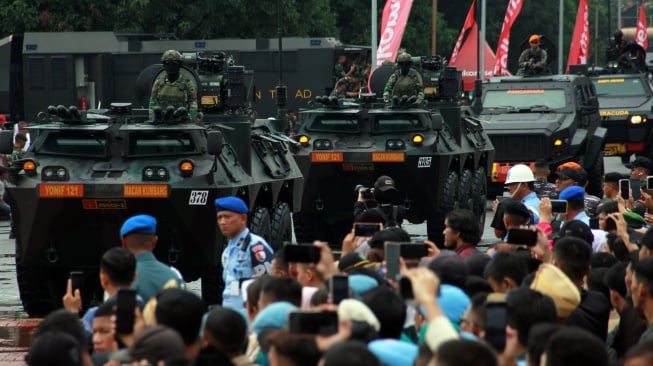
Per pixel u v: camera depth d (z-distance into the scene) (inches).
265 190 1786.4
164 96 1717.5
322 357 581.3
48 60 4101.9
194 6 4667.8
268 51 4168.3
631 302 901.2
